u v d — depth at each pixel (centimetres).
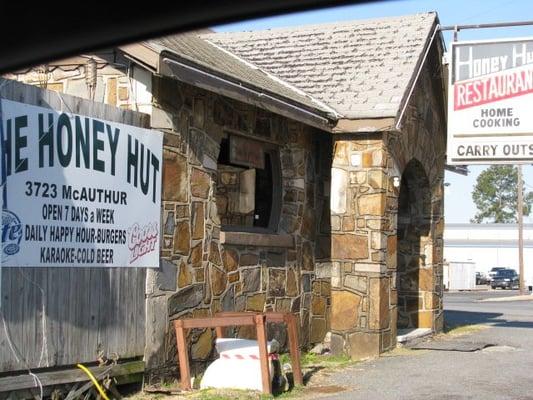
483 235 7031
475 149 1352
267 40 1498
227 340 925
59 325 759
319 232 1268
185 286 930
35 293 736
